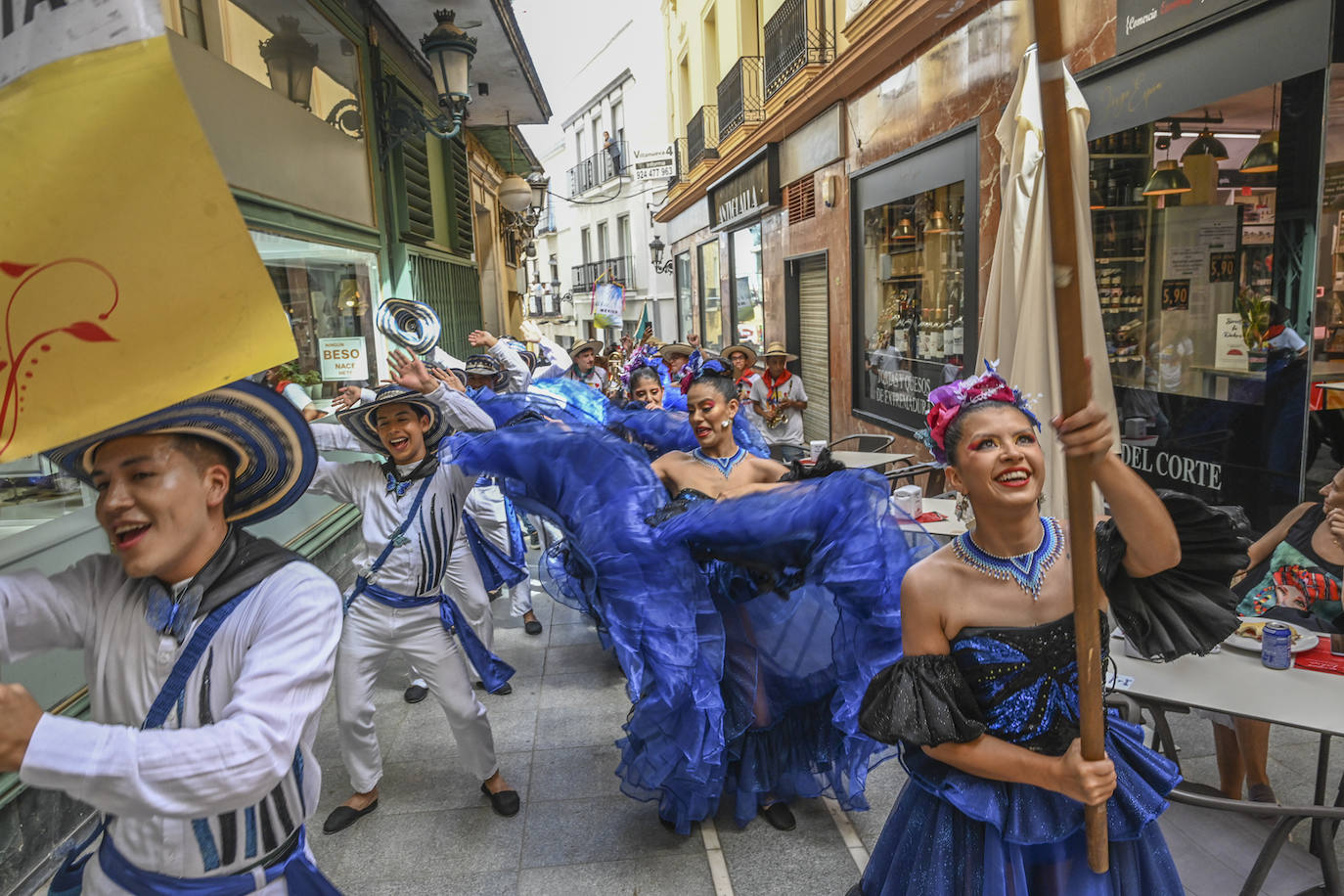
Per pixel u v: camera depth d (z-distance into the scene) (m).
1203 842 2.31
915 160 8.00
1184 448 4.86
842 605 2.65
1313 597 2.93
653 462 3.65
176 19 4.19
